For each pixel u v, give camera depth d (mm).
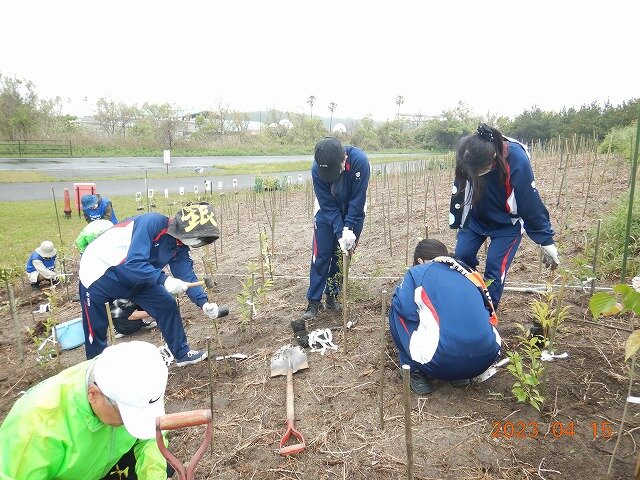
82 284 4023
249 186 21547
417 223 8227
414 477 2832
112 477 2539
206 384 4125
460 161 3857
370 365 4016
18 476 1857
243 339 4863
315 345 4473
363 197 4586
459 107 47594
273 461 3119
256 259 7633
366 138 47500
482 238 4324
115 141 38531
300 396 3754
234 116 46625
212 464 3145
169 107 43125
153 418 1846
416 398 3506
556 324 3680
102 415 1925
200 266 7703
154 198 17516
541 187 8938
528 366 3695
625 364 3662
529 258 5918
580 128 19438
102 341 4336
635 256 5254
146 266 3850
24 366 5125
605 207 7168
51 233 12039
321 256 4816
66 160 31203
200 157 37312
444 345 3240
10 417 1899
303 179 24281
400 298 3551
